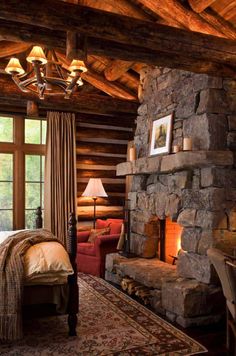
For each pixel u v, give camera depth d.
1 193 6.27
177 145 4.25
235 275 2.50
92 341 3.08
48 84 3.51
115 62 5.50
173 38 3.05
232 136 3.80
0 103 5.50
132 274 4.46
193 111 3.99
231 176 3.74
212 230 3.60
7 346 2.97
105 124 6.95
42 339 3.12
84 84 6.48
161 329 3.37
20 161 6.38
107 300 4.22
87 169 6.94
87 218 6.83
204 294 3.55
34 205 6.55
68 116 6.44
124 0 4.12
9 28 3.01
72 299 3.19
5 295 2.91
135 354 2.84
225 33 3.88
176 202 4.16
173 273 4.19
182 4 3.76
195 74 4.00
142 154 5.25
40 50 3.16
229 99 3.84
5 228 6.28
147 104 5.25
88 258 5.56
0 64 5.55
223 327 3.47
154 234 5.05
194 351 2.91
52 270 3.07
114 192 7.15
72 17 2.71
